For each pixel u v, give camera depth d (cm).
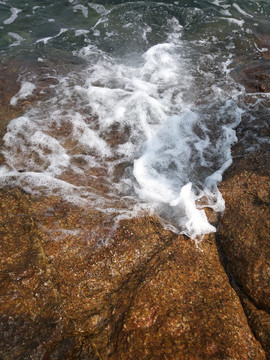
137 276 379
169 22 855
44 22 841
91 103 624
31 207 435
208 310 346
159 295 356
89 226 420
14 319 325
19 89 646
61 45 778
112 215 439
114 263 390
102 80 687
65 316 339
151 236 421
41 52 751
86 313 347
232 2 928
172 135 573
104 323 340
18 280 348
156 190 483
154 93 659
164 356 308
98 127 582
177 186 491
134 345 318
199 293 364
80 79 685
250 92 656
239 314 351
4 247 376
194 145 554
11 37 787
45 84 664
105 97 638
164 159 533
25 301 337
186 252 406
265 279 366
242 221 423
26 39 786
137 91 654
